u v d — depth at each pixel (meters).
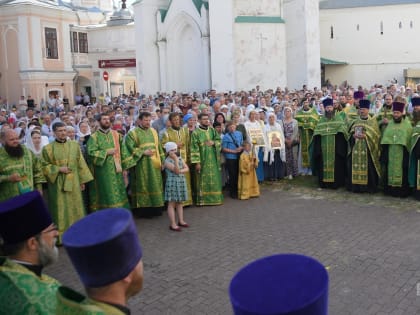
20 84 34.72
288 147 11.80
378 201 9.38
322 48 34.78
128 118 12.63
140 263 1.96
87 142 8.48
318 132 10.60
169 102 17.02
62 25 36.34
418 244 6.81
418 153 9.09
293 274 1.42
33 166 7.05
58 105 28.12
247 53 24.19
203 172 9.62
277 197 10.12
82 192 8.45
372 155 9.91
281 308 1.30
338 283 5.63
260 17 24.45
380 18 33.31
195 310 5.15
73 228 1.86
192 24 25.89
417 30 32.69
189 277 6.03
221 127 10.45
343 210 8.80
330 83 34.72
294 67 26.30
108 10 43.31
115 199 8.42
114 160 8.44
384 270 5.95
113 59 37.62
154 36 27.56
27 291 2.53
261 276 1.42
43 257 2.66
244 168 10.00
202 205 9.67
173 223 8.06
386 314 4.86
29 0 33.97
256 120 11.38
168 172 8.02
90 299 1.93
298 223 8.09
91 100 35.59
